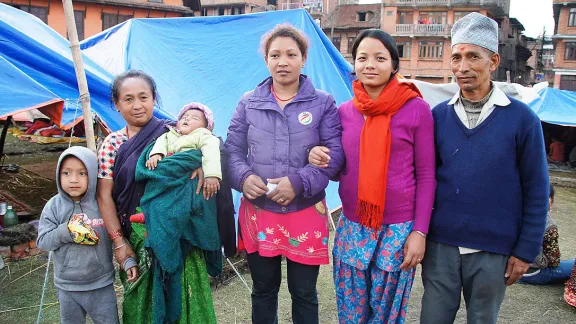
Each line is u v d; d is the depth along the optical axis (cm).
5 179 785
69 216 228
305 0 3938
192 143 222
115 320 242
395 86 223
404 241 227
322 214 238
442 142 225
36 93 363
